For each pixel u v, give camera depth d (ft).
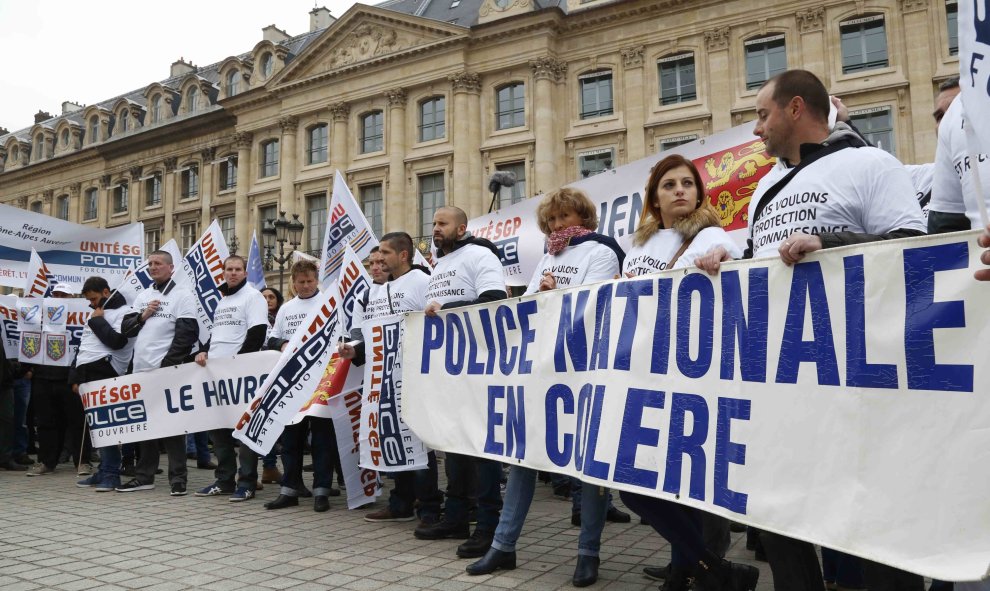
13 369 29.35
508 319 13.12
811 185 8.68
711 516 10.80
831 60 76.33
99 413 23.12
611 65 86.89
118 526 17.43
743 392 8.48
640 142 83.87
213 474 27.91
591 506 12.19
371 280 20.34
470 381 13.75
